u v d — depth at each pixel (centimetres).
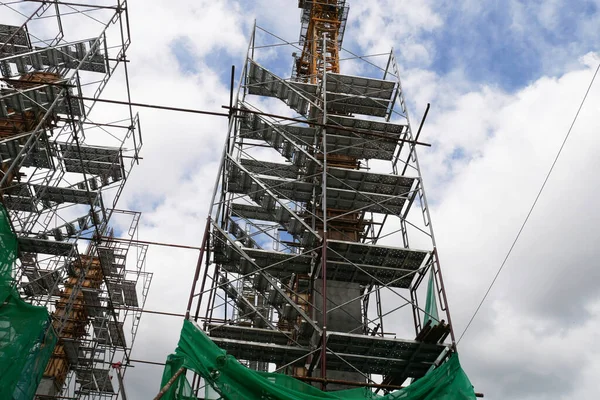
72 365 3459
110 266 3581
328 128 2527
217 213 2081
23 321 1727
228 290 2425
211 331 2217
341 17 4288
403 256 2148
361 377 2048
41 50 2855
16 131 2836
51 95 2670
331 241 2078
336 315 2214
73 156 3384
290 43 2969
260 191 2328
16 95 2578
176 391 1426
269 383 1463
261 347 1912
